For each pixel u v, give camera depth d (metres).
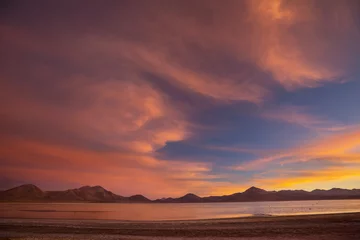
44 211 99.69
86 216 69.31
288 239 22.31
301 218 38.50
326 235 23.45
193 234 26.17
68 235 26.45
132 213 91.81
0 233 27.95
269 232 26.08
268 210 94.25
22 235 26.66
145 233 27.22
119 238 24.41
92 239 24.08
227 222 36.91
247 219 41.62
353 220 33.19
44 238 24.67
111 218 60.22
